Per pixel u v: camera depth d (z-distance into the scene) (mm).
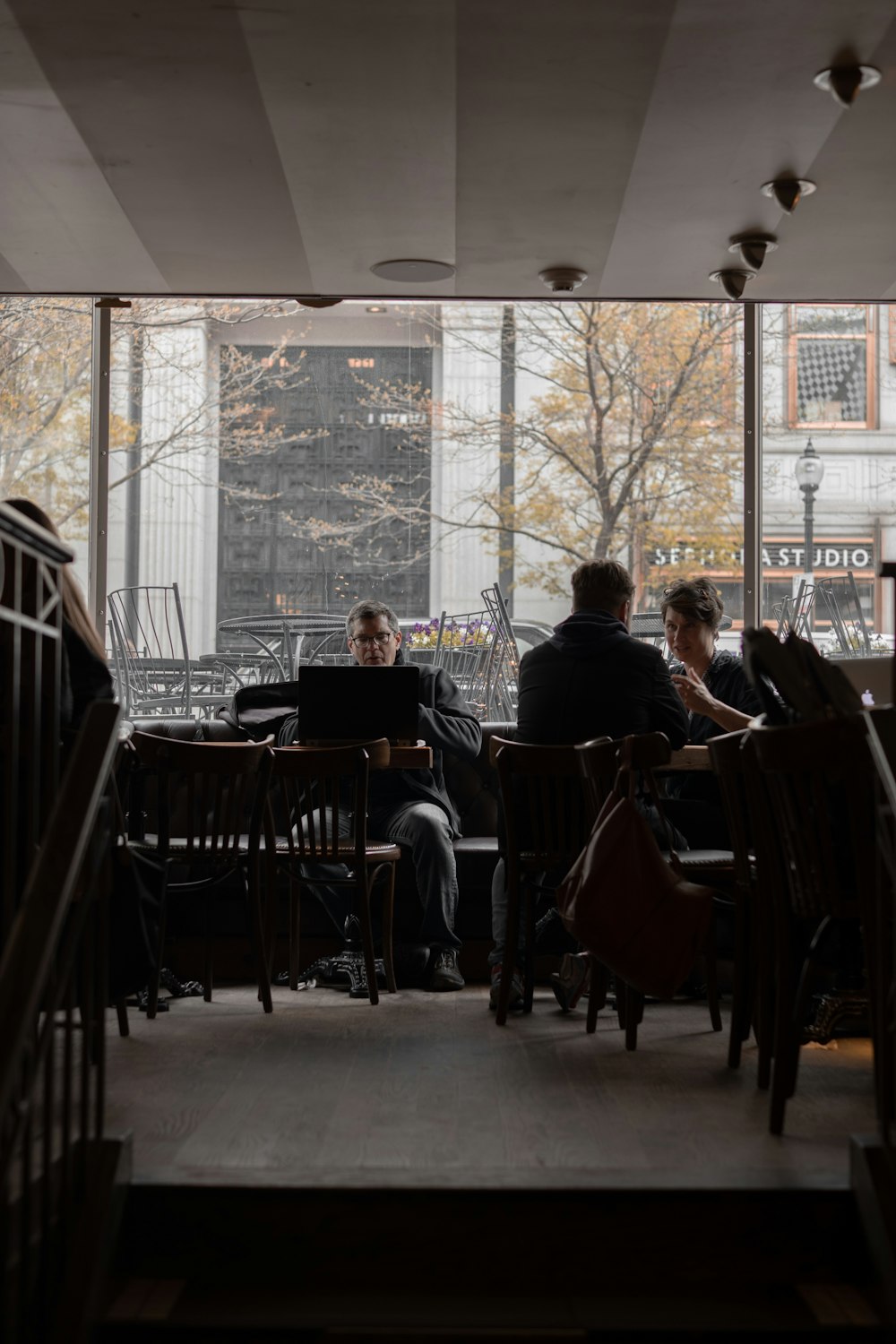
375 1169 2613
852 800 2758
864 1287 2498
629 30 3229
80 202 4371
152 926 3348
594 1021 3895
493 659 6410
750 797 3078
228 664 6430
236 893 4844
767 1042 3270
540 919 4449
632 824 3479
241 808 4191
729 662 4793
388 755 4340
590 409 6723
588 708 4188
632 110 3664
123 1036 3805
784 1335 2338
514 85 3521
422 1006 4316
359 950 4703
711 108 3645
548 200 4320
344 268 5055
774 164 4027
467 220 4508
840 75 3420
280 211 4438
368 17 3176
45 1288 2230
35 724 2578
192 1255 2525
